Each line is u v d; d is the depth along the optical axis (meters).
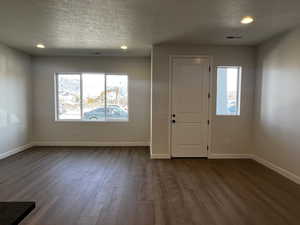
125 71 5.84
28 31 3.72
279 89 3.82
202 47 4.61
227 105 4.79
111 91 5.97
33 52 5.40
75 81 5.94
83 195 2.90
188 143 4.75
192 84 4.66
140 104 5.89
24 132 5.47
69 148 5.62
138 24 3.37
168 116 4.68
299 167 3.33
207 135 4.74
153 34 3.88
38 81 5.78
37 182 3.34
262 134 4.38
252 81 4.68
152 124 4.69
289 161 3.56
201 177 3.61
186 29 3.59
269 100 4.12
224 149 4.77
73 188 3.12
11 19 3.17
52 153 5.11
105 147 5.78
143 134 5.95
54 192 2.98
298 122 3.34
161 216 2.39
